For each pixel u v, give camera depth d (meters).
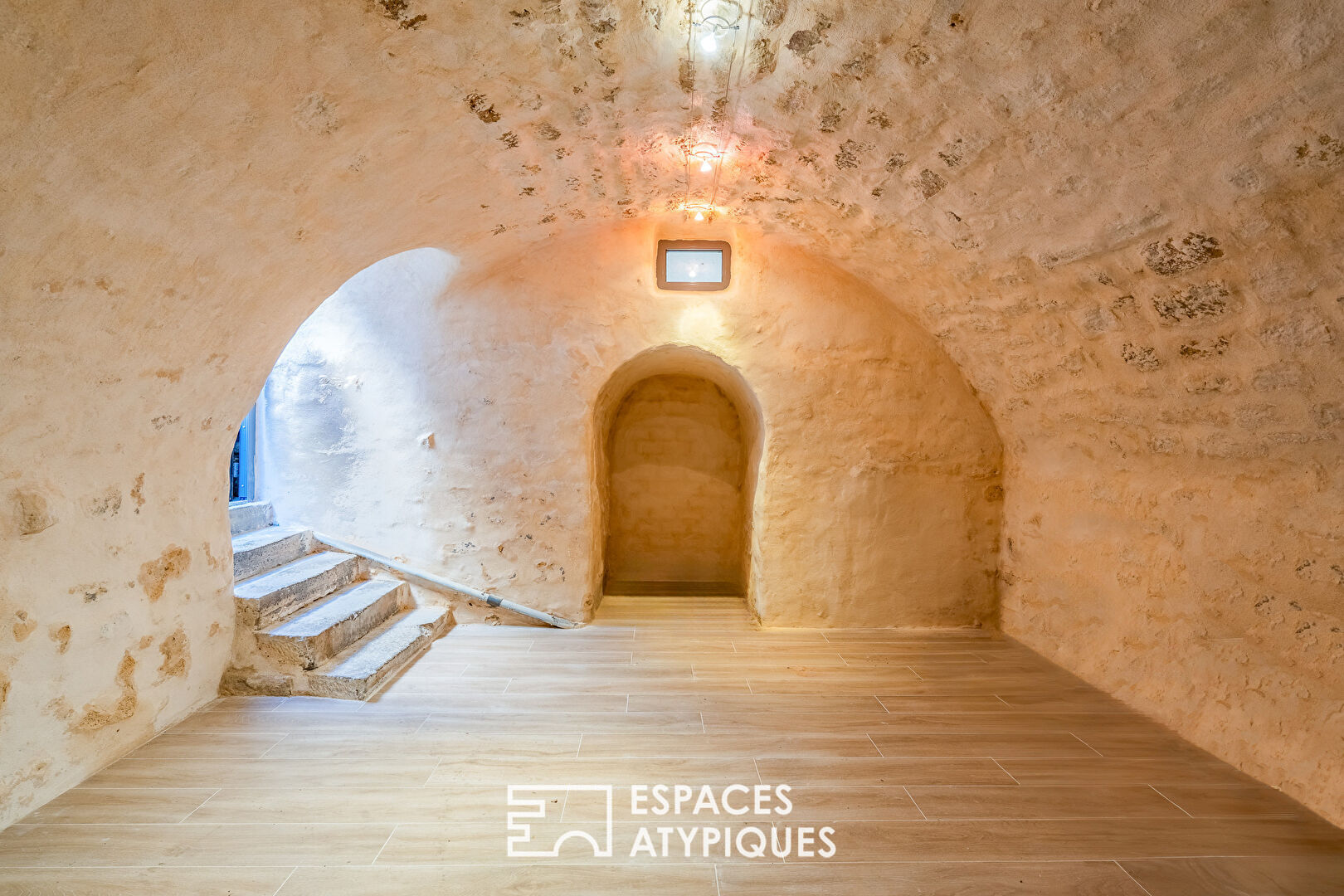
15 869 1.97
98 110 1.66
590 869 2.02
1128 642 3.27
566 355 4.24
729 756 2.70
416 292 4.21
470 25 1.95
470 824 2.23
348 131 2.23
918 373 4.30
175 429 2.78
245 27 1.69
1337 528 2.34
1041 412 3.74
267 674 3.21
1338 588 2.34
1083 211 2.42
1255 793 2.47
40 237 1.81
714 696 3.29
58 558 2.29
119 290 2.14
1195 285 2.32
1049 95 2.01
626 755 2.70
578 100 2.48
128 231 2.02
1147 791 2.48
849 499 4.33
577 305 4.21
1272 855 2.12
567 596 4.34
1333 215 1.81
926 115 2.36
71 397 2.21
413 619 4.07
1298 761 2.43
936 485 4.35
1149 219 2.24
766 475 4.33
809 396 4.29
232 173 2.13
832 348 4.28
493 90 2.31
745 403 4.96
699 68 2.31
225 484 3.22
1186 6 1.56
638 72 2.32
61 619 2.31
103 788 2.39
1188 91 1.77
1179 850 2.13
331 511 4.36
